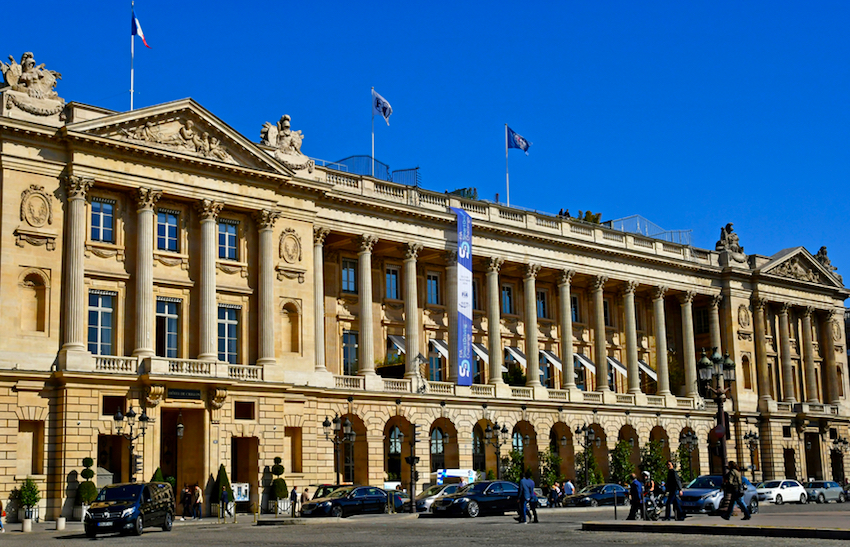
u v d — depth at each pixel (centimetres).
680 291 10181
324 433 7150
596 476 8762
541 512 6119
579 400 9006
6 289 5866
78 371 5934
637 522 4006
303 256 7219
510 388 8538
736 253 10762
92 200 6350
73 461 5856
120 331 6319
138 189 6406
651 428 9575
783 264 11100
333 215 7562
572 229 9350
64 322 6059
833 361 11625
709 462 10431
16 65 6106
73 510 5809
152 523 4734
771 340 10988
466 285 8150
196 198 6662
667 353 10294
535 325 8869
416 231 8088
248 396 6638
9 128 5941
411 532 4294
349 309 8038
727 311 10525
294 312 7131
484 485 5762
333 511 5800
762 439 10550
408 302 8006
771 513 5322
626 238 9794
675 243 10244
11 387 5791
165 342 6525
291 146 7319
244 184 6912
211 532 4697
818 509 6356
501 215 8794
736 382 10412
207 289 6619
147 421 5903
